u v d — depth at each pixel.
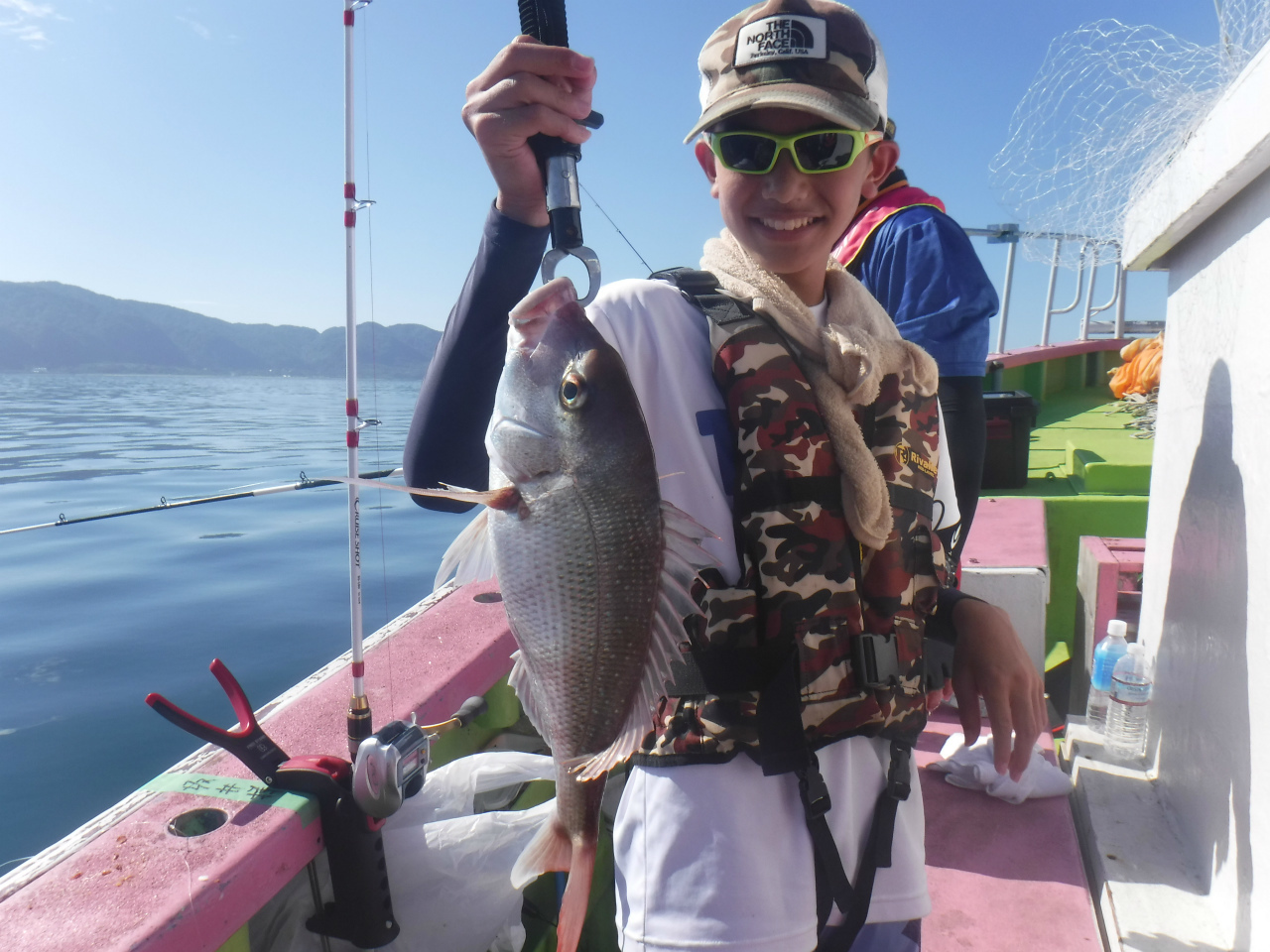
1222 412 1.82
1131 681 2.34
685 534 1.06
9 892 1.31
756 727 1.15
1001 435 4.44
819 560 1.19
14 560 8.20
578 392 1.03
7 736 4.16
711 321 1.29
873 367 1.29
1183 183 1.90
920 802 1.36
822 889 1.16
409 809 1.78
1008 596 2.85
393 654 2.27
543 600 1.07
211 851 1.41
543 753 2.45
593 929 2.23
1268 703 1.50
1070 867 1.96
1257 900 1.52
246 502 11.66
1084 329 8.21
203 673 5.02
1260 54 1.48
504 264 1.17
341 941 1.71
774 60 1.30
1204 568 1.92
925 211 2.29
